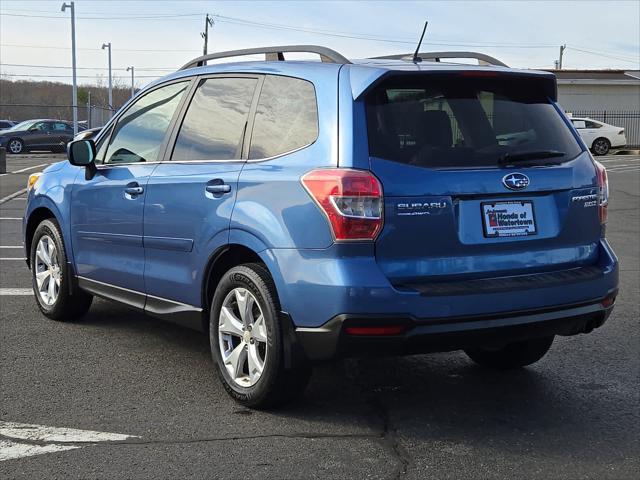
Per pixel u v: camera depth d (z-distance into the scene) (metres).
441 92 4.13
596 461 3.73
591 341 5.86
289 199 3.97
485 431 4.10
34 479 3.47
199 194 4.56
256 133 4.41
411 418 4.28
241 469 3.59
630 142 38.09
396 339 3.74
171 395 4.59
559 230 4.24
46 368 5.07
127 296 5.33
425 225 3.85
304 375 4.12
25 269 8.45
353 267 3.73
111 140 5.66
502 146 4.14
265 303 4.07
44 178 6.36
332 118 3.96
